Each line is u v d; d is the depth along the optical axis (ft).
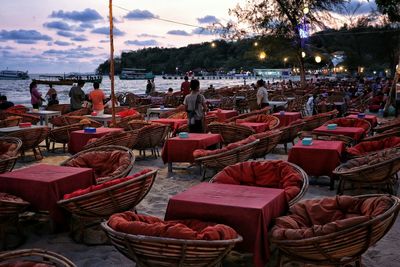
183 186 22.52
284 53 81.20
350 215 11.76
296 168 15.20
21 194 15.44
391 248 14.51
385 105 56.24
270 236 10.89
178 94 71.46
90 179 16.97
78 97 46.96
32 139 29.27
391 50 149.59
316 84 107.86
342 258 10.65
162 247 9.46
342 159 22.74
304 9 66.54
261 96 40.52
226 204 11.76
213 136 26.13
